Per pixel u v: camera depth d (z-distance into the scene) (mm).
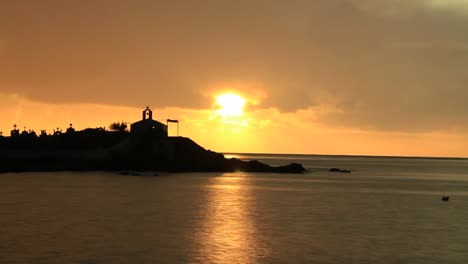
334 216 86375
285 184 160500
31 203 95438
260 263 53156
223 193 123562
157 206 94875
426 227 76250
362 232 70875
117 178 160375
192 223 75562
